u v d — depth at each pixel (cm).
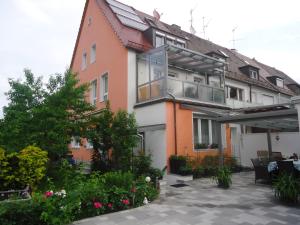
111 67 1677
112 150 1148
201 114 1534
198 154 1460
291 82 3275
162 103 1365
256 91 2338
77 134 1124
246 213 685
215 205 771
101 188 717
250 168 1683
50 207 543
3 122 1016
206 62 1616
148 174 1064
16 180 778
